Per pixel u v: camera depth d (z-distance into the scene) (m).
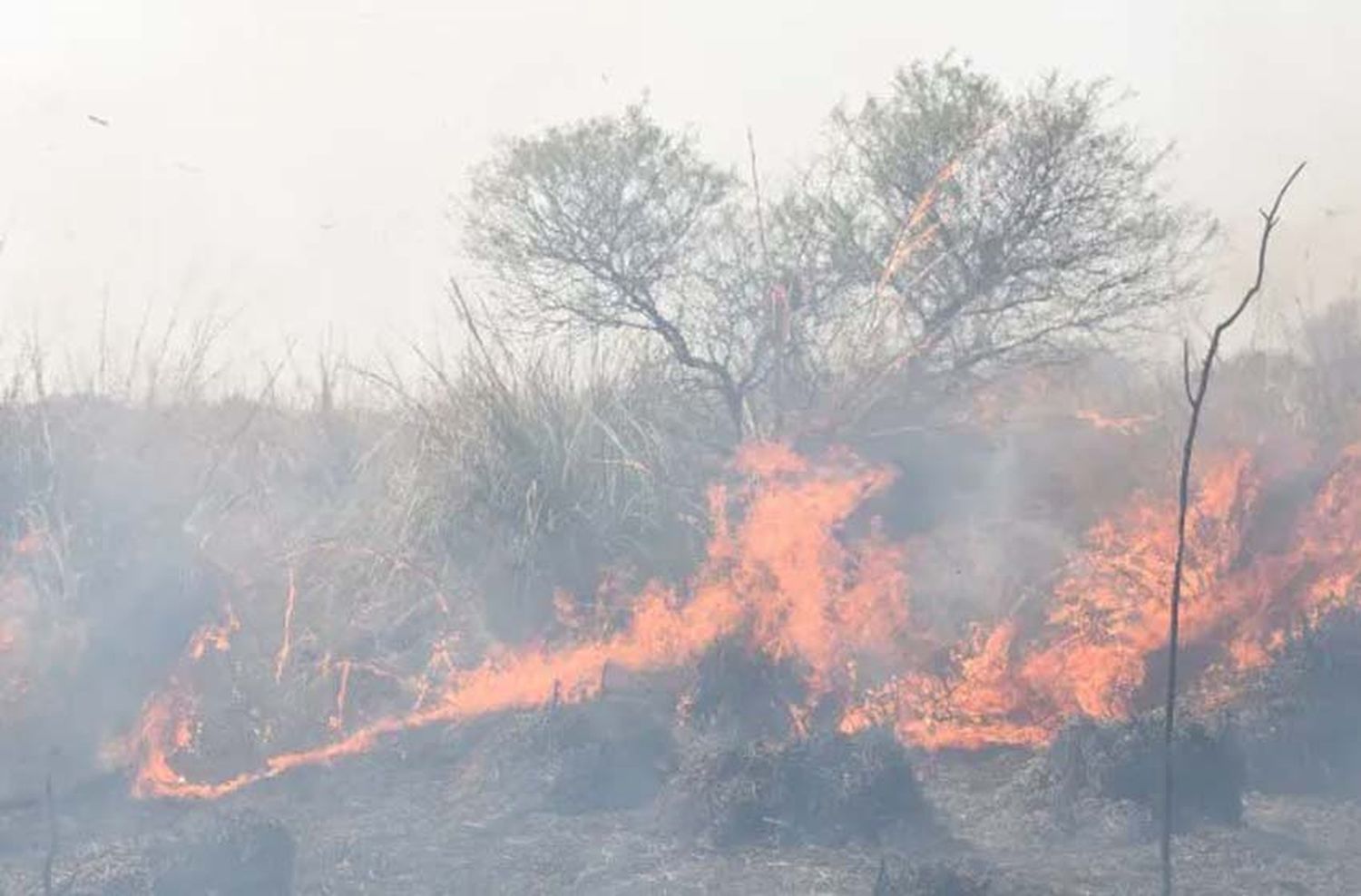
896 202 24.66
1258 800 18.48
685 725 19.89
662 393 24.03
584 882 15.82
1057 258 24.20
